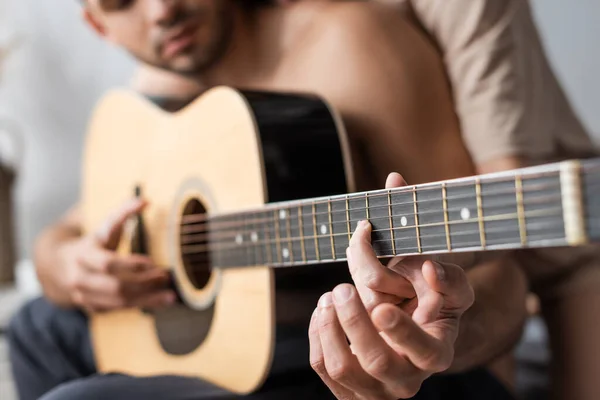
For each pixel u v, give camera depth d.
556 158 1.02
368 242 0.58
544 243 0.47
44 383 1.29
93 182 1.28
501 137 0.87
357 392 0.59
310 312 0.81
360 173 0.90
